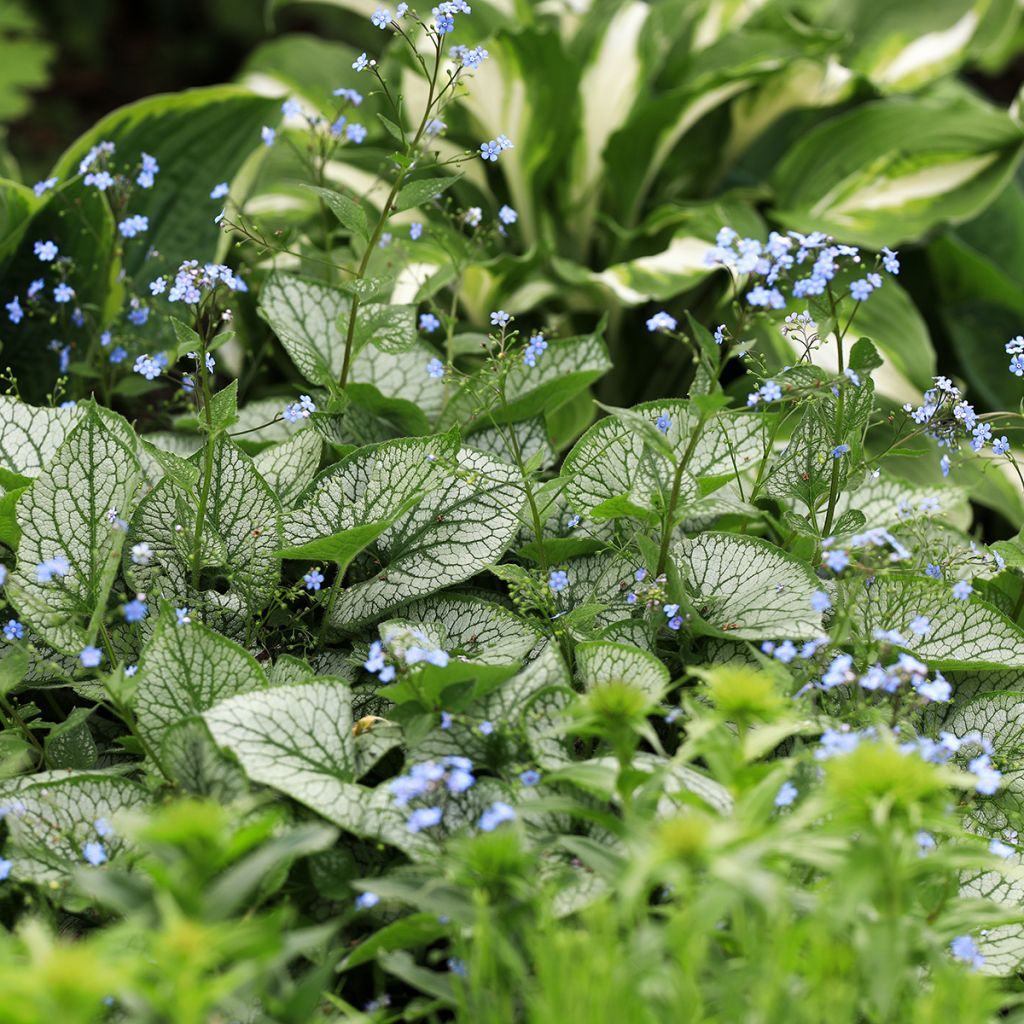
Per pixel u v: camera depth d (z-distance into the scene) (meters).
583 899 1.78
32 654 1.91
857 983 1.70
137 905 1.68
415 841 1.80
